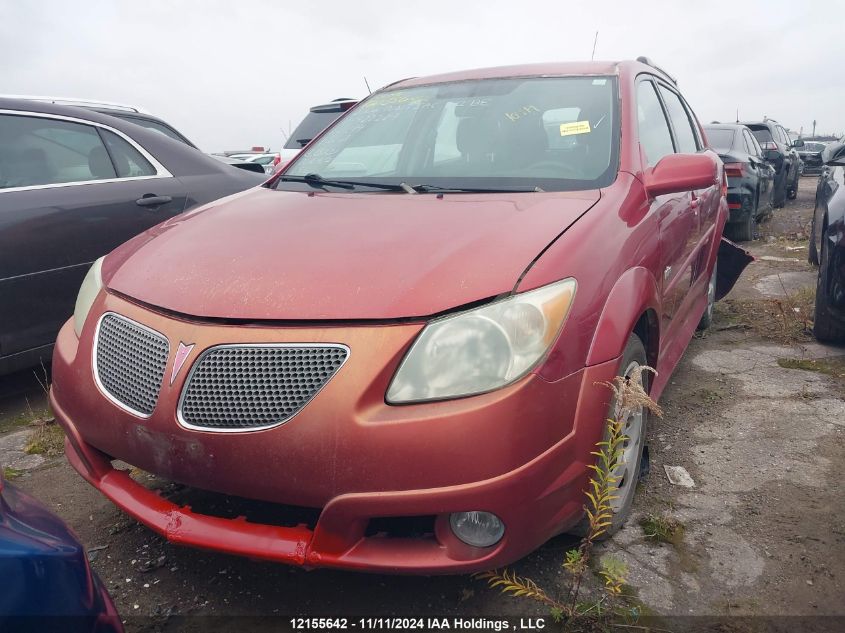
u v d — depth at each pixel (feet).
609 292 7.55
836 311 14.44
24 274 12.48
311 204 9.25
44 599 4.26
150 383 6.99
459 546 6.43
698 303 14.35
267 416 6.43
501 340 6.40
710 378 13.61
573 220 7.86
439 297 6.53
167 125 21.17
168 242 8.54
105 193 13.80
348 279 6.85
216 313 6.84
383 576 7.88
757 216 31.71
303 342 6.47
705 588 7.59
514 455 6.28
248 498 6.57
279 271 7.15
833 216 14.48
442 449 6.11
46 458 11.08
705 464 10.28
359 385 6.23
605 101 10.48
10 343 12.41
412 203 8.81
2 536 4.25
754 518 8.87
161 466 6.88
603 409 7.12
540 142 10.05
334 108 33.63
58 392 8.10
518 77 11.53
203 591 7.69
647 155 10.27
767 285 21.15
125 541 8.66
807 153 71.72
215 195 15.60
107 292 8.11
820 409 11.96
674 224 10.53
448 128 10.75
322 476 6.24
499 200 8.63
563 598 7.41
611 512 8.16
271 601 7.52
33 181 13.06
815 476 9.82
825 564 7.92
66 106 14.11
